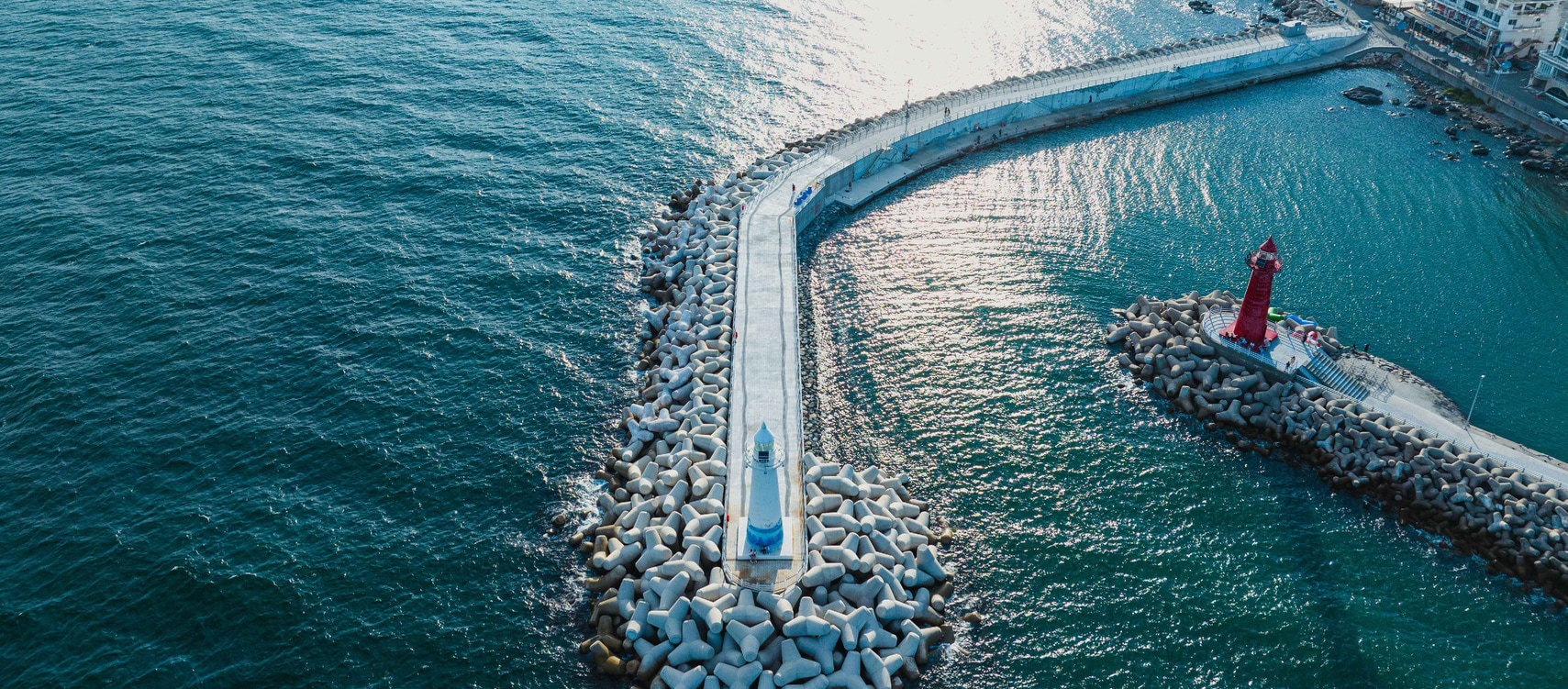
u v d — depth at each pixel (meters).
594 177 125.81
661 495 77.75
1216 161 134.50
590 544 76.00
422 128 133.12
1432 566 76.69
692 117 141.12
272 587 71.38
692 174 128.00
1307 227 119.31
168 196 115.06
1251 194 126.06
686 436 82.94
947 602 73.50
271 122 131.50
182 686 64.75
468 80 146.62
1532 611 73.06
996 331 101.69
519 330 99.38
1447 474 81.94
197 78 141.50
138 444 82.56
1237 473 85.25
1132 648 70.31
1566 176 131.25
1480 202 124.62
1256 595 74.12
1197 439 88.69
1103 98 152.00
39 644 66.75
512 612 71.31
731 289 102.44
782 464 79.88
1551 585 74.06
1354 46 171.25
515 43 159.50
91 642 67.12
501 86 145.38
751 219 115.31
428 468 82.69
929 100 145.12
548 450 85.38
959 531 79.19
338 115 134.62
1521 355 98.69
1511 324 103.19
